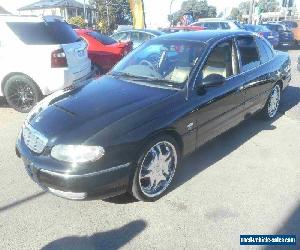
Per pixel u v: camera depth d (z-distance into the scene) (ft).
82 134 10.40
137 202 11.90
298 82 30.19
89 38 28.94
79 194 10.29
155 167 11.77
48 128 10.88
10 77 21.06
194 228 10.61
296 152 15.87
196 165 14.53
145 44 16.03
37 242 10.03
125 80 13.94
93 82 14.26
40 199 12.03
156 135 11.33
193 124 12.79
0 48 20.65
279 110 21.90
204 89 13.34
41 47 20.43
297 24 75.15
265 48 18.63
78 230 10.53
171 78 13.42
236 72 15.55
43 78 20.65
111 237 10.25
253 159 15.11
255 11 106.01
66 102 12.27
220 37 15.17
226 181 13.28
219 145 16.53
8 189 12.64
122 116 11.09
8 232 10.41
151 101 11.96
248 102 16.56
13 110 22.25
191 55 14.01
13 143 16.76
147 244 9.96
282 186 12.94
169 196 12.28
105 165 10.28
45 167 10.42
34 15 21.40
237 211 11.44
